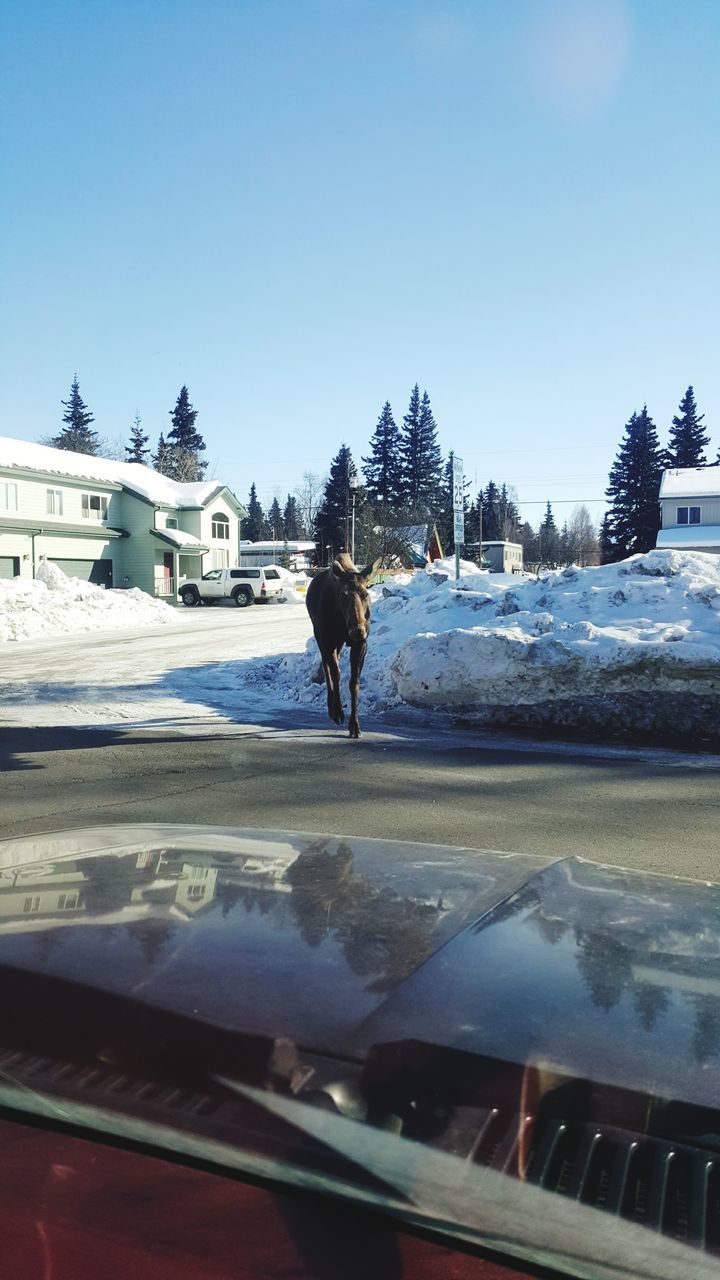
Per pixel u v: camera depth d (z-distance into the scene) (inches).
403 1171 36.4
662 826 246.2
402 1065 41.3
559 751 371.2
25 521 1523.1
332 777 313.7
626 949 57.1
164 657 732.7
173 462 3631.9
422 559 2586.1
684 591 480.1
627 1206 35.0
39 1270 35.1
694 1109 39.2
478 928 58.3
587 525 5570.9
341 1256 34.4
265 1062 41.7
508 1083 40.4
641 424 2706.7
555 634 430.0
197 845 82.0
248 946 53.3
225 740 394.0
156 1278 34.6
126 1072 42.4
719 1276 32.6
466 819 253.1
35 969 49.8
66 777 313.4
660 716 406.0
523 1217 34.6
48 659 724.7
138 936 54.7
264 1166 37.2
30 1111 40.9
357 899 63.7
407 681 466.0
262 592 1721.2
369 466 3516.2
